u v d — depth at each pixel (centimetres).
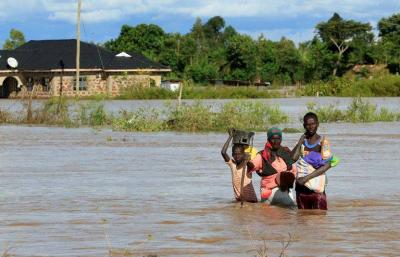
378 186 1933
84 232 1335
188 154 2791
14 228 1377
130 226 1391
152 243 1238
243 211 1556
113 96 9094
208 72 12744
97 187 1947
